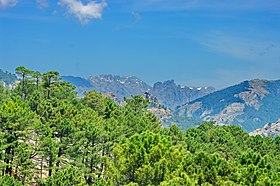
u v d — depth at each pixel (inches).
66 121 2918.3
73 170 2276.1
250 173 1777.8
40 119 3112.7
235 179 1689.2
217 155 1743.4
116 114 4222.4
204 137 4057.6
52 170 3053.6
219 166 1700.3
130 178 1587.1
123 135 3184.1
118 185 1592.0
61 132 2883.9
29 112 2746.1
